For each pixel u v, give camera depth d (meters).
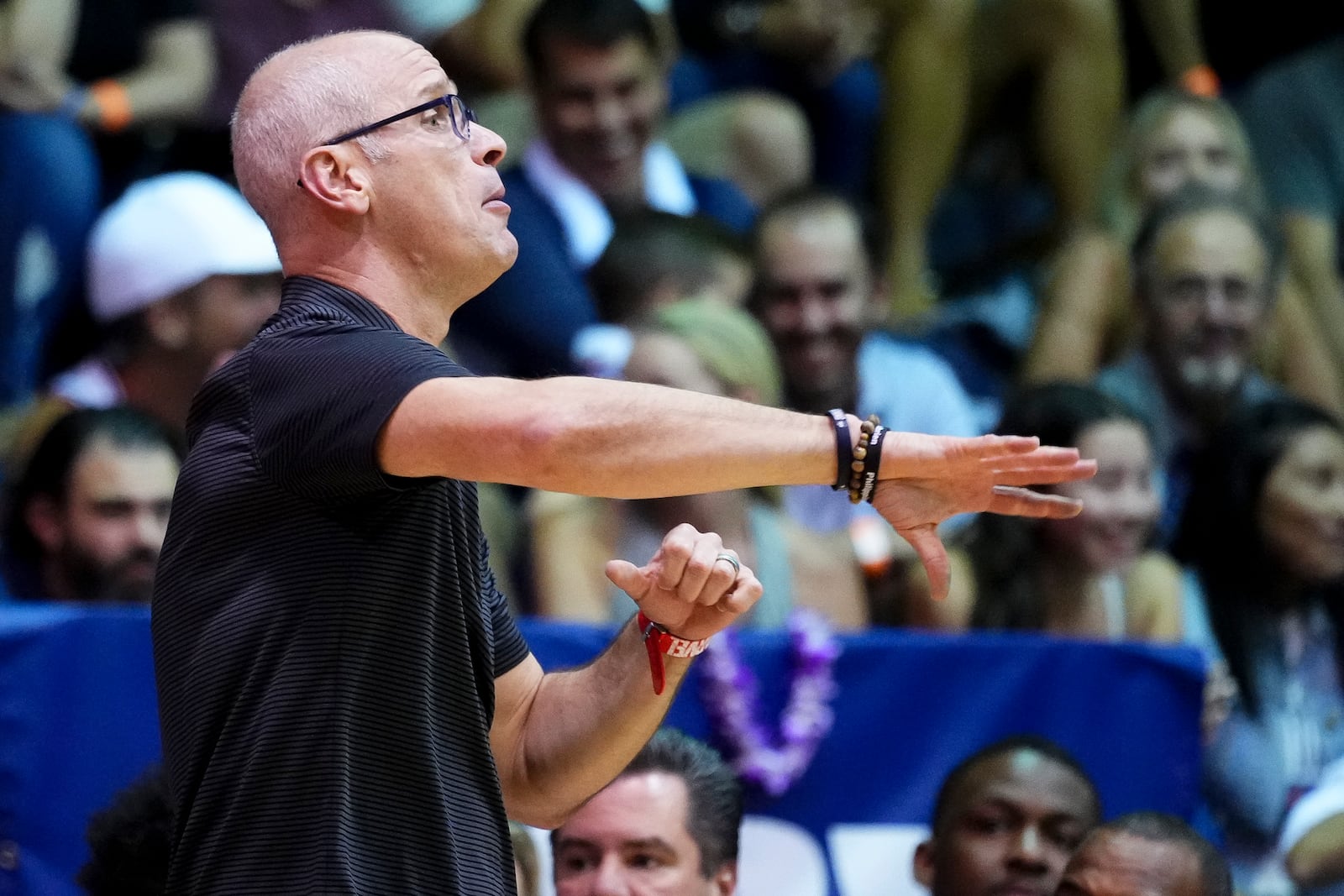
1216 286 20.70
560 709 9.90
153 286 18.44
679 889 12.22
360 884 8.20
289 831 8.25
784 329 19.73
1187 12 27.48
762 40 25.28
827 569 17.03
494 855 8.62
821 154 25.44
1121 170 24.80
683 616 9.27
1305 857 16.50
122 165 22.67
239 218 18.80
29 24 22.02
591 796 10.02
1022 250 25.86
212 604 8.58
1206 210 21.14
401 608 8.51
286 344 8.68
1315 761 17.27
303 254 9.11
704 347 17.03
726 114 24.05
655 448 8.02
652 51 21.41
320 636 8.41
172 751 8.70
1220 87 28.78
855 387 20.06
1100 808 13.79
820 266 19.59
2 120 21.75
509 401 8.02
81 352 21.94
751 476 8.19
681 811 12.30
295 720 8.34
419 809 8.40
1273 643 17.70
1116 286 22.58
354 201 9.01
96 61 22.72
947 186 25.94
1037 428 17.56
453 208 9.12
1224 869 12.01
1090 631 17.33
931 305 24.89
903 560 17.44
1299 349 23.72
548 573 16.53
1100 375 21.31
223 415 8.82
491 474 8.06
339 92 9.12
